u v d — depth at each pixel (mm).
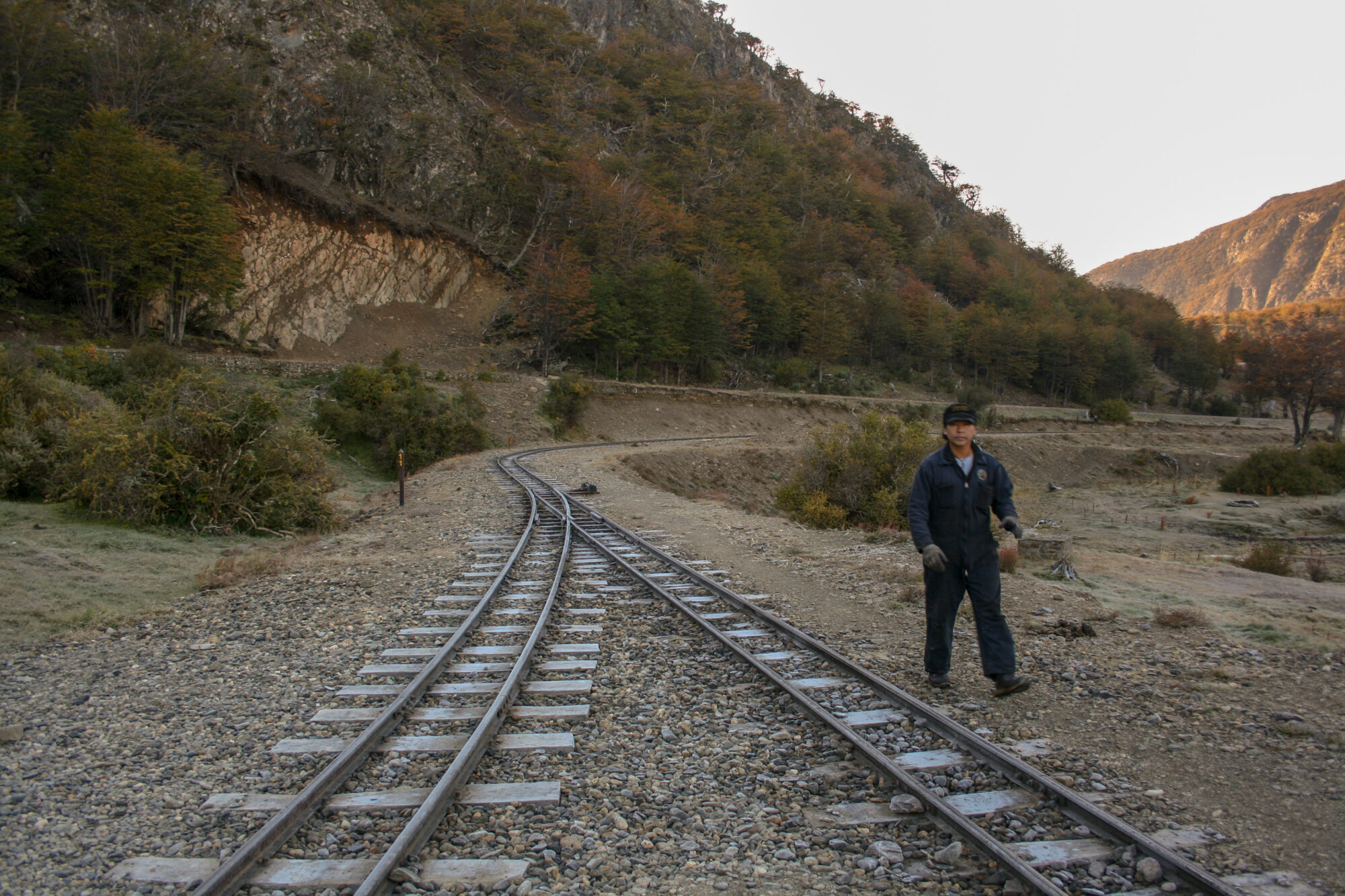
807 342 88750
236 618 8289
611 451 41344
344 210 60625
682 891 3273
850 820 3867
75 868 3400
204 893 3000
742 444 49594
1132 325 146875
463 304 70250
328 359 56000
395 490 26016
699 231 94812
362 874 3264
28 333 39312
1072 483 61125
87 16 53656
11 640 7223
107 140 42500
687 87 135500
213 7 61188
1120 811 3941
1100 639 7641
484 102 88438
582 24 145375
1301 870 3352
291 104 63375
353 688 5852
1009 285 138125
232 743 4887
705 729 5148
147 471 13914
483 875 3326
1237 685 6125
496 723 5070
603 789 4242
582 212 80250
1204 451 74750
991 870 3367
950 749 4695
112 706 5578
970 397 82688
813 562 11961
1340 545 33219
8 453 15094
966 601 9031
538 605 8750
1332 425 99125
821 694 5738
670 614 8320
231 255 46469
